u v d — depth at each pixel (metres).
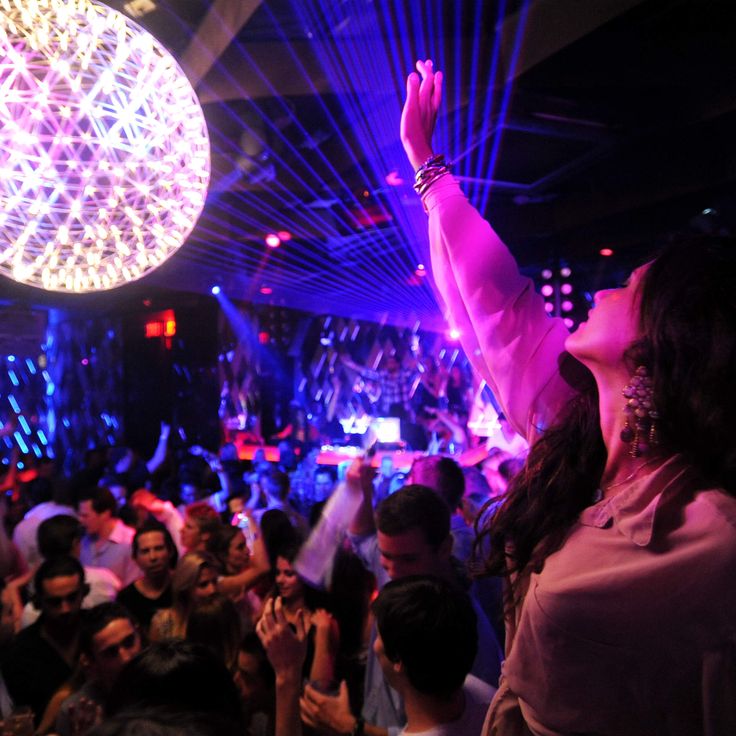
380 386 11.03
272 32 5.00
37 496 5.71
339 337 12.02
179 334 12.33
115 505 3.97
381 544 2.04
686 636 0.61
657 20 4.66
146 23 4.83
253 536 4.59
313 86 5.10
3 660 2.43
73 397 13.59
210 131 6.18
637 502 0.67
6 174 2.14
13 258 2.25
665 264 0.70
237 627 2.57
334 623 2.28
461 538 2.58
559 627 0.65
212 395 11.98
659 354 0.67
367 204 7.93
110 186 2.23
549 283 8.22
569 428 0.82
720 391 0.63
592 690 0.64
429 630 1.48
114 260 2.34
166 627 2.77
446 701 1.54
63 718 2.13
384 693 1.95
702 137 6.43
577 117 5.71
